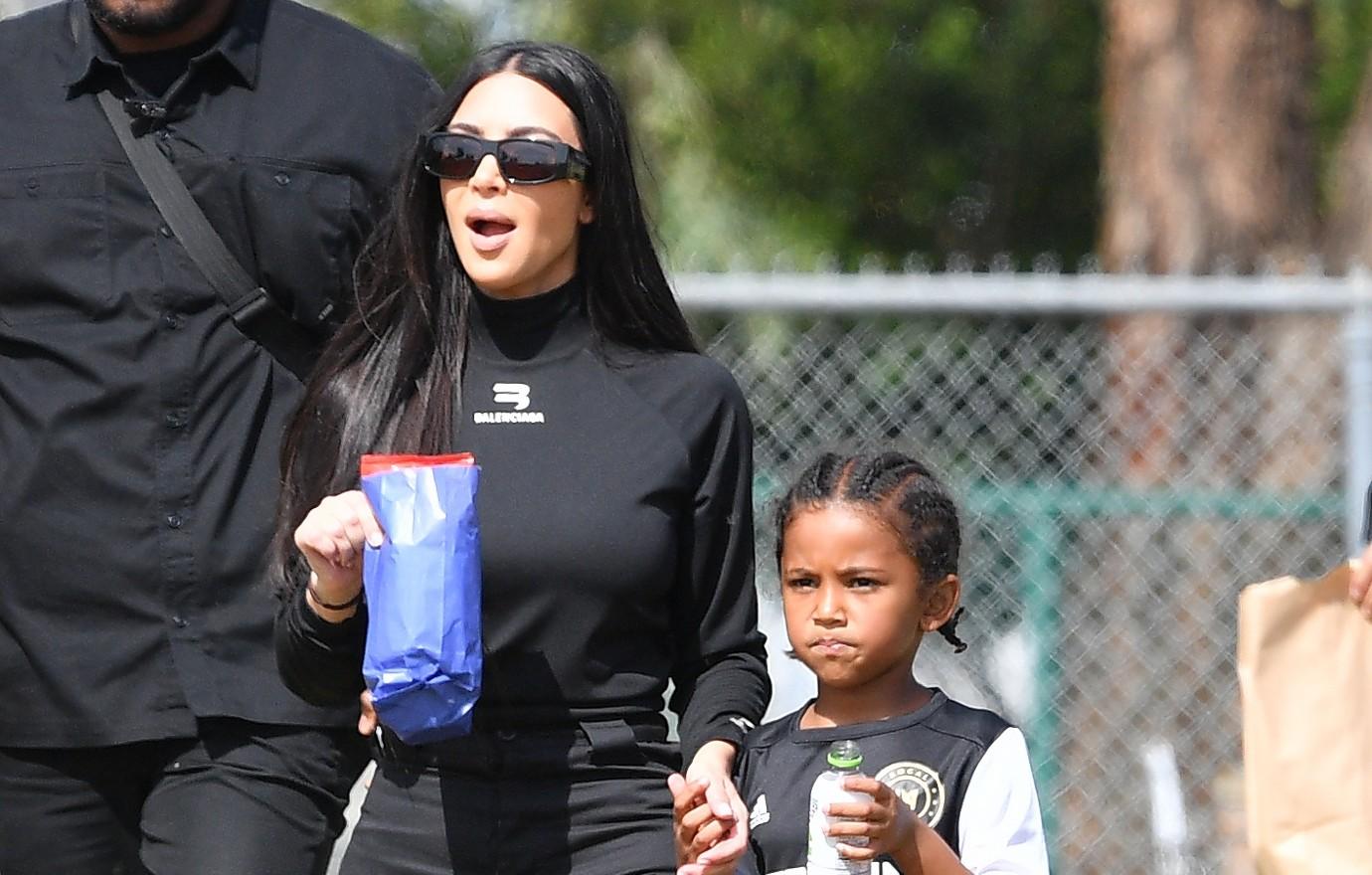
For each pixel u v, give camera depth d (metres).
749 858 13.71
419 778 13.95
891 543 13.94
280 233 15.78
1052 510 24.20
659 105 43.91
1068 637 24.28
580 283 14.55
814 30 48.22
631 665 14.08
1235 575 24.19
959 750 13.73
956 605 14.88
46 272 15.59
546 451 14.01
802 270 45.03
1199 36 36.78
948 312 24.50
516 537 13.70
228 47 15.88
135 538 15.55
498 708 13.80
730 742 14.06
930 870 12.82
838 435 24.17
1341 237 36.41
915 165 49.06
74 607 15.64
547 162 13.95
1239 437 25.52
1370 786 13.18
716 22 46.78
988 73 49.41
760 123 47.84
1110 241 37.72
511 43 14.67
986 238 49.69
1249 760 13.26
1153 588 24.25
